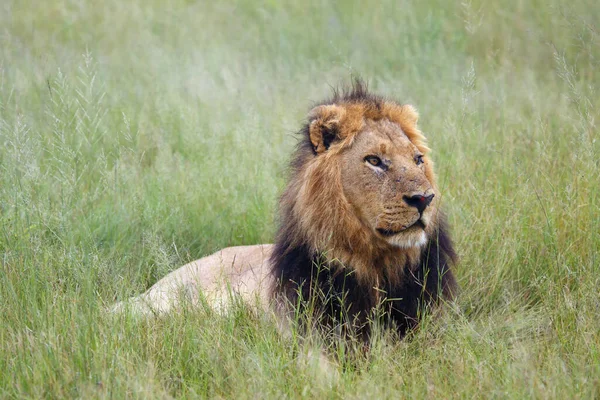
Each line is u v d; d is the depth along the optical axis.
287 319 9.03
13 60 20.22
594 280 9.94
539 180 12.12
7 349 8.60
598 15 18.69
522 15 21.02
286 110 16.92
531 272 10.82
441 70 18.89
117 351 8.35
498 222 11.30
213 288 10.61
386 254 8.88
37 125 16.23
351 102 9.15
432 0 23.70
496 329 9.24
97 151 15.01
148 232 11.85
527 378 7.67
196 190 13.72
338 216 8.77
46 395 7.82
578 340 8.68
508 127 14.77
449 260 9.75
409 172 8.52
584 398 7.44
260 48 22.17
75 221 12.16
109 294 9.96
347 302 8.95
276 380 8.04
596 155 11.64
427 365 8.32
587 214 11.08
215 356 8.43
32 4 25.09
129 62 21.00
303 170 9.10
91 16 24.64
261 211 13.06
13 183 12.05
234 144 15.39
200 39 22.91
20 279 9.88
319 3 25.45
